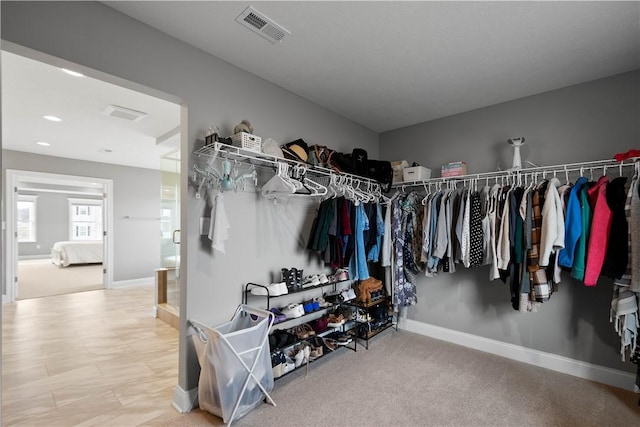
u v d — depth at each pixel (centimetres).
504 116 312
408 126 382
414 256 329
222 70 242
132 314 429
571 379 258
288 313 263
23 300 501
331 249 285
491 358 296
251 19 198
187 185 220
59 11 170
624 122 252
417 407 219
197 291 224
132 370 271
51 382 251
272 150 247
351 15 194
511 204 260
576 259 229
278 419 205
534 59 238
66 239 1080
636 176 219
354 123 370
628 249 213
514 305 264
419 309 362
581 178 240
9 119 365
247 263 256
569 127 276
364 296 331
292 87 287
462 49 227
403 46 225
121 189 610
